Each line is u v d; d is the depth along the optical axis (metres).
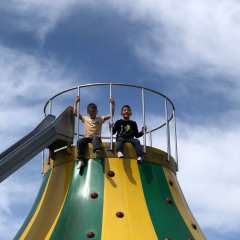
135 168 15.07
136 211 14.10
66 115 15.73
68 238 13.55
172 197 15.30
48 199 15.18
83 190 14.55
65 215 14.21
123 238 13.38
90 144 15.23
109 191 14.44
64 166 15.47
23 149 14.67
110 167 14.91
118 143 15.10
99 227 13.59
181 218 14.91
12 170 14.42
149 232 13.69
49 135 15.16
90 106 15.64
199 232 15.37
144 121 15.75
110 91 15.79
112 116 15.47
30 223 15.10
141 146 15.35
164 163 15.89
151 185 14.98
